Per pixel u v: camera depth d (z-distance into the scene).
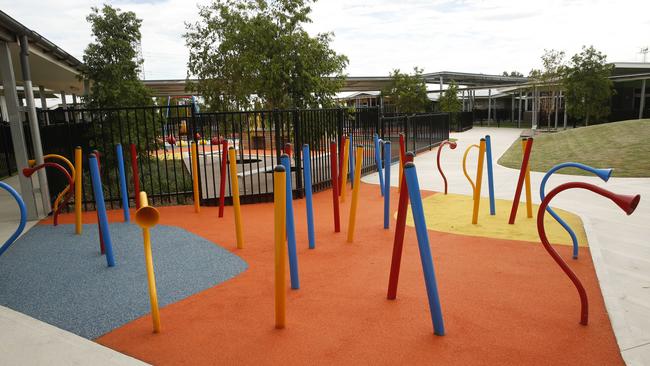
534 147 17.70
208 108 14.34
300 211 7.33
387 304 3.69
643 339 3.04
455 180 10.02
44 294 4.09
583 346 2.98
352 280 4.24
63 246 5.59
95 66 11.41
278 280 3.25
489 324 3.31
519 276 4.23
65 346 3.10
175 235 5.98
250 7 11.77
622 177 9.41
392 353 2.95
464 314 3.48
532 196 7.95
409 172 3.06
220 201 6.96
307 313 3.56
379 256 4.93
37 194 8.88
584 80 27.61
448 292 3.90
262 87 11.54
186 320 3.50
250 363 2.88
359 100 49.97
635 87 30.55
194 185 7.38
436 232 5.80
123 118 11.26
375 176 11.40
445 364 2.81
